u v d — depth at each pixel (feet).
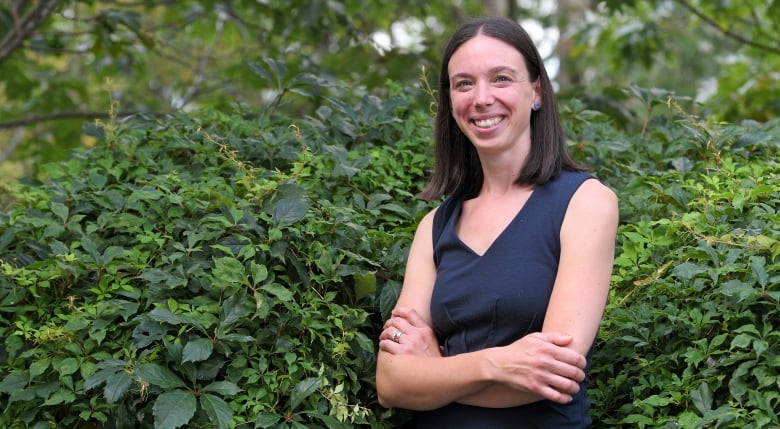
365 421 8.16
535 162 8.05
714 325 8.13
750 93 21.07
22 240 9.68
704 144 10.89
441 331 8.13
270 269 8.48
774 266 7.61
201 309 8.01
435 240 8.53
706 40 40.01
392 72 18.21
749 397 7.33
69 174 10.92
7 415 8.19
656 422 7.82
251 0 22.66
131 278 8.67
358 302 9.00
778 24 24.38
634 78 40.42
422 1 26.13
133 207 9.50
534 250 7.75
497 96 8.00
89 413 7.90
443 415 7.91
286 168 10.80
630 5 21.91
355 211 9.59
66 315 8.47
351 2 22.94
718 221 8.86
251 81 21.62
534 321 7.64
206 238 8.55
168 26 23.41
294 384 8.05
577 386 7.14
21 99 24.34
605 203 7.77
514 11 28.43
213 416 7.47
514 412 7.66
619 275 9.20
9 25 21.62
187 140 10.75
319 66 19.99
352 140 11.46
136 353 8.16
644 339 8.41
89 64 24.40
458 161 8.67
